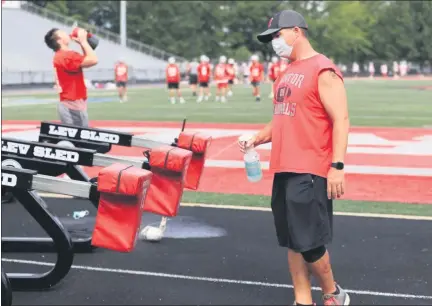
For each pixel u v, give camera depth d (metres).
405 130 15.55
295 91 3.86
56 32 8.05
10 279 4.80
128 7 68.88
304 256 4.00
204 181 9.34
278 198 4.04
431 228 6.58
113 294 4.69
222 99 28.27
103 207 4.21
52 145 5.62
